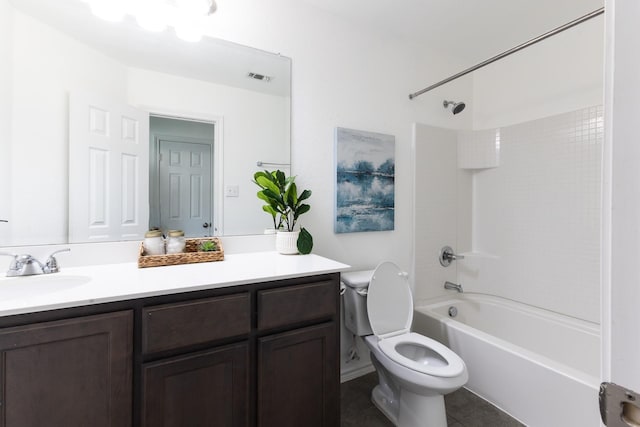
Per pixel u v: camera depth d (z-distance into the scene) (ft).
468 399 5.84
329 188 6.38
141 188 4.76
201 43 5.17
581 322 6.47
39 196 4.10
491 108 8.36
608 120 1.18
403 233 7.48
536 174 7.30
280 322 3.85
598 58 6.39
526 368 5.15
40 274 3.81
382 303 5.76
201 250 4.94
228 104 5.41
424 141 7.68
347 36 6.54
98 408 2.96
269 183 5.36
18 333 2.66
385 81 7.08
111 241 4.53
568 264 6.73
